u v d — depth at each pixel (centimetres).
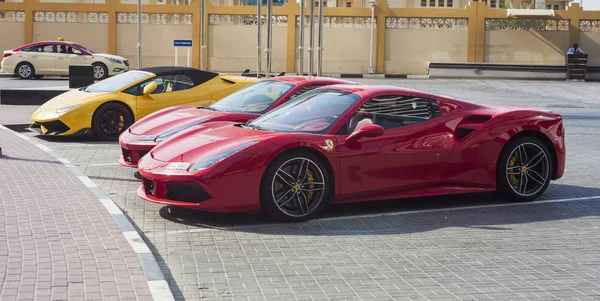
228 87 1311
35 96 1809
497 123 789
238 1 4900
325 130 719
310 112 755
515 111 808
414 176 752
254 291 497
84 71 1809
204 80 1304
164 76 1284
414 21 3581
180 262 564
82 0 4034
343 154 711
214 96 1291
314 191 705
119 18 3594
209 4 3581
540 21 3581
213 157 676
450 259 582
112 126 1257
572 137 1446
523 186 810
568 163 1111
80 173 887
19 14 3600
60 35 3606
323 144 700
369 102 746
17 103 1811
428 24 3584
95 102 1240
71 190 771
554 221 723
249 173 671
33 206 690
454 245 626
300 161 694
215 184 663
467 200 823
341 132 721
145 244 573
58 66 2880
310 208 705
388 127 744
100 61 2894
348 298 485
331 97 771
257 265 558
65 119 1227
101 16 3594
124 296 445
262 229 671
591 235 668
